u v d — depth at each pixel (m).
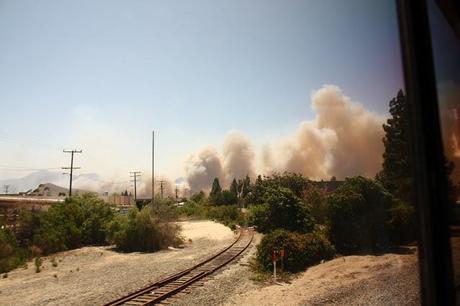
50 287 13.77
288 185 21.17
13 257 19.19
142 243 24.03
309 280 12.03
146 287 12.60
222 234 31.88
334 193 16.30
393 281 9.74
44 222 24.69
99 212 27.88
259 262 15.83
